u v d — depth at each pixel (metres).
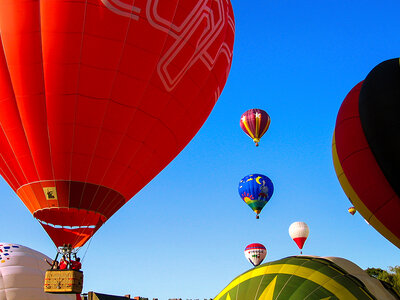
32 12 11.85
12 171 12.98
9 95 12.20
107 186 13.05
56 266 12.70
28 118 12.28
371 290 8.99
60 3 11.83
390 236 10.47
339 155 10.97
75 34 11.89
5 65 12.02
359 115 10.34
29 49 11.90
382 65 10.39
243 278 9.73
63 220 12.88
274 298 8.82
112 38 12.04
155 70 12.60
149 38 12.35
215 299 9.87
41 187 12.72
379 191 10.04
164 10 12.48
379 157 9.70
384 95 9.70
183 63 13.08
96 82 12.15
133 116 12.71
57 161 12.56
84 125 12.38
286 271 9.37
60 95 12.12
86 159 12.62
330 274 9.15
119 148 12.84
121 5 12.03
